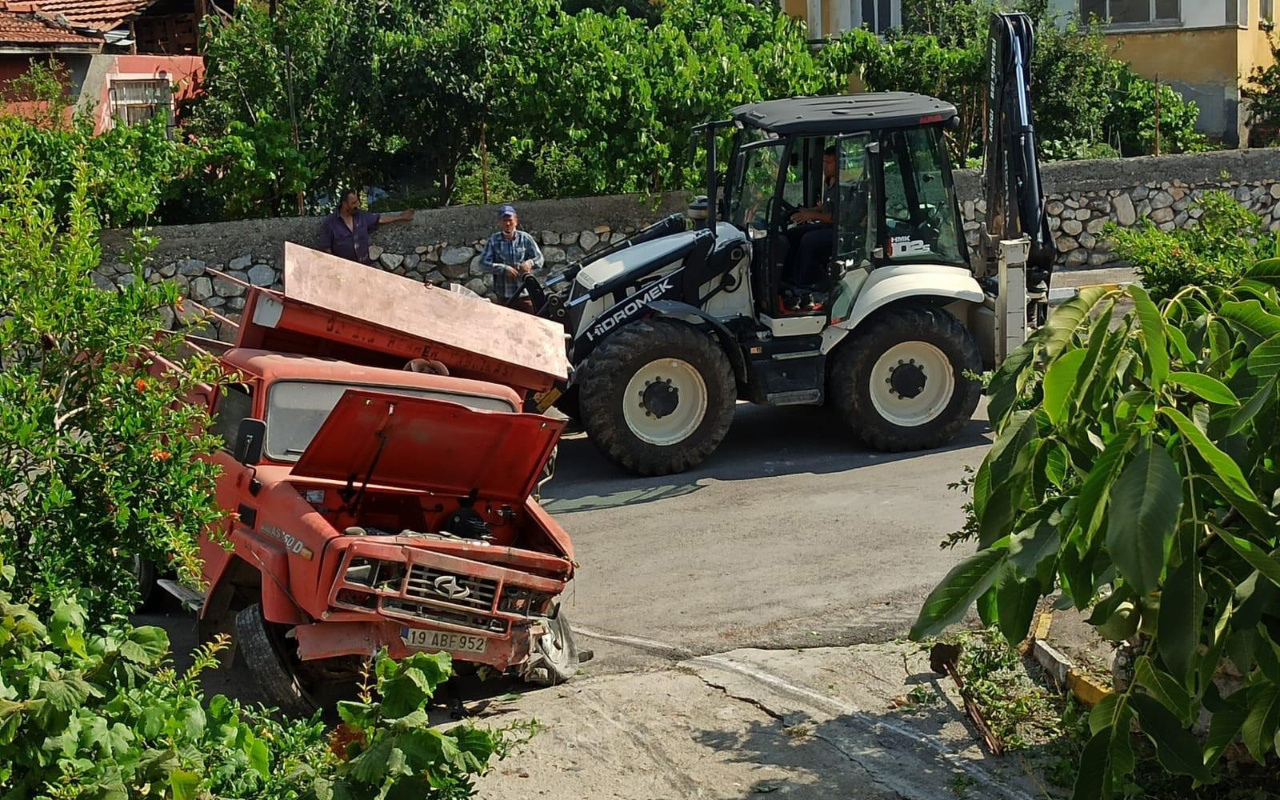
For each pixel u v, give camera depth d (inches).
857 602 316.8
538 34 621.3
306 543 258.1
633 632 307.6
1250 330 169.9
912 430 458.9
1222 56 884.0
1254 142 884.6
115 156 568.4
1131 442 157.2
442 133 626.2
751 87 628.4
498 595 267.0
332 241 573.0
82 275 206.7
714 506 404.5
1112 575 173.5
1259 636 167.2
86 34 703.7
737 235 457.7
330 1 629.3
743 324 456.4
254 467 284.7
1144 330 157.8
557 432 283.9
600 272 454.0
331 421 267.4
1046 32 772.0
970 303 482.0
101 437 199.3
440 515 297.3
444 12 624.1
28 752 150.3
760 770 239.1
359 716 172.1
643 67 627.2
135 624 321.4
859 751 245.0
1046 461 172.4
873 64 717.3
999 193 487.5
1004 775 233.5
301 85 623.8
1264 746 172.9
